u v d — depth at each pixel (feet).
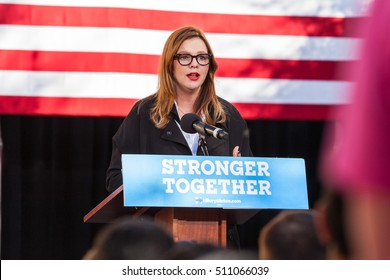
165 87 24.02
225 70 35.63
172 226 18.40
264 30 36.04
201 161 18.30
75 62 34.68
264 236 12.14
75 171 39.78
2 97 34.17
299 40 36.14
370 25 5.46
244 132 24.11
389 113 5.37
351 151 5.48
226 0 35.96
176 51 24.02
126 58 34.99
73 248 39.93
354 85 5.54
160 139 23.77
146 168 17.97
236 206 18.25
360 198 5.41
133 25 35.17
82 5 34.94
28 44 34.50
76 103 34.53
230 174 18.39
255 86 35.70
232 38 35.83
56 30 34.71
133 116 24.16
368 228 5.39
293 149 41.39
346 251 5.88
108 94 34.68
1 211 39.40
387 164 5.34
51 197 39.70
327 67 36.14
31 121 39.55
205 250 9.92
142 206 17.88
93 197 40.11
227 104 24.54
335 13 36.45
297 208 18.60
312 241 11.75
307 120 38.32
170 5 35.60
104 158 40.06
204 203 18.10
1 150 38.63
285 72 35.91
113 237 11.35
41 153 39.60
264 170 18.60
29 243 39.68
